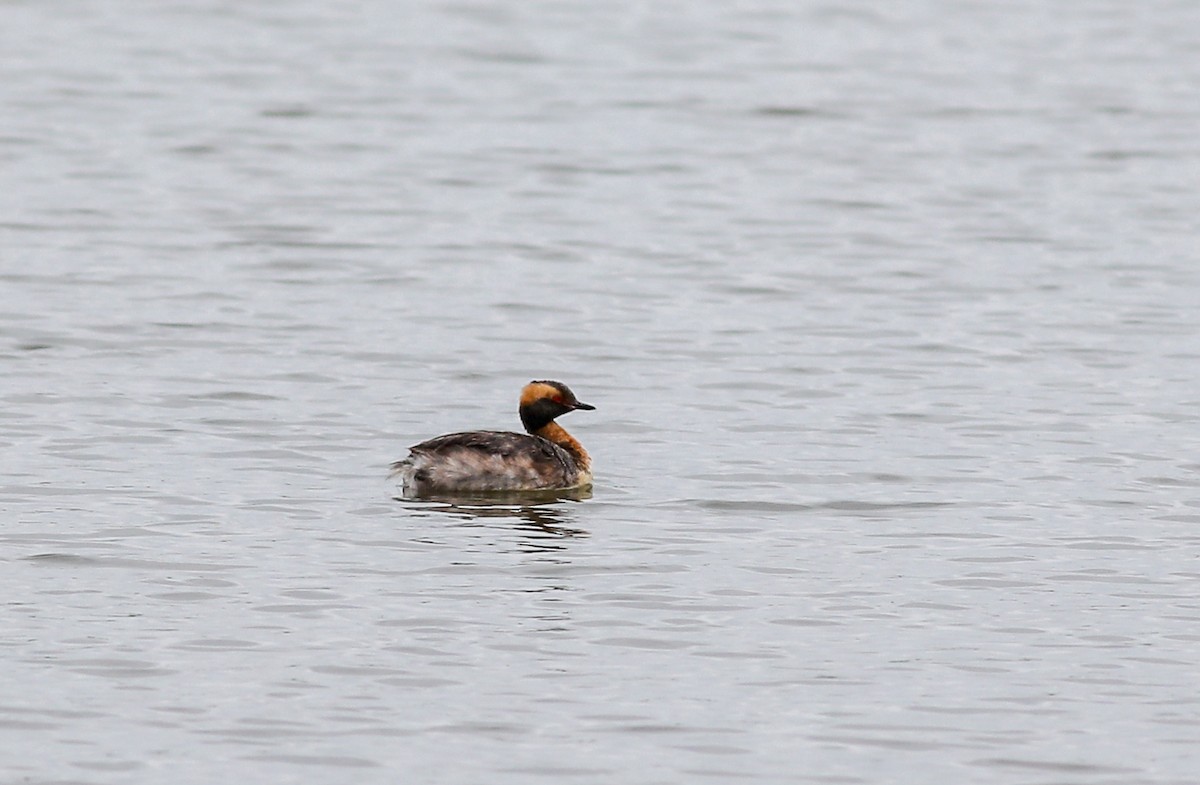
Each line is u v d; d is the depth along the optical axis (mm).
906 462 21844
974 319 28719
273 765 14242
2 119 41969
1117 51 51438
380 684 15570
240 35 52125
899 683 15742
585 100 45500
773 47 51688
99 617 16766
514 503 20156
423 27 53719
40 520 19234
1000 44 52344
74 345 26547
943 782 14125
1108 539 19250
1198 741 14797
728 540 19078
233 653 16094
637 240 33625
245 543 18688
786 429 23203
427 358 26359
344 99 45125
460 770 14203
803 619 17031
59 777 13984
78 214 34562
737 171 39125
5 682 15430
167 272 30875
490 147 40812
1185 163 39938
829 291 30406
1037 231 34500
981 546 19000
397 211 35469
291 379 25172
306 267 31469
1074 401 24500
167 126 41969
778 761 14406
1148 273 31625
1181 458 22047
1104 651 16406
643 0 57938
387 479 20844
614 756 14453
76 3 55719
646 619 16953
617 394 24734
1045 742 14742
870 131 42781
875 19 55469
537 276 31141
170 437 22406
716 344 27234
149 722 14852
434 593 17453
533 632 16625
